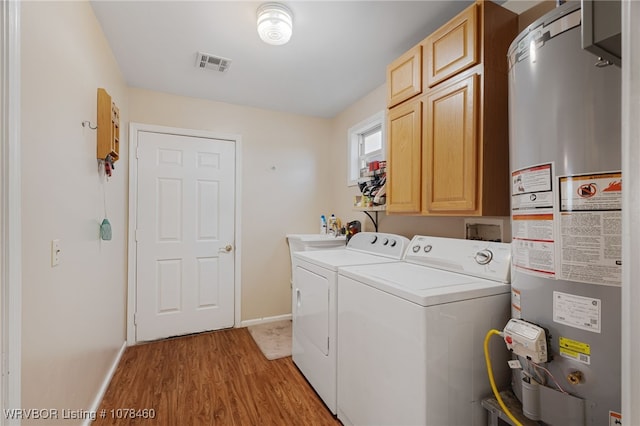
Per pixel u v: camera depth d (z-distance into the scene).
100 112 1.74
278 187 3.28
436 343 1.11
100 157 1.73
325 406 1.78
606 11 0.48
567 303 0.92
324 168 3.52
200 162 2.93
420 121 1.77
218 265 2.99
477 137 1.43
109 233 1.82
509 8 1.60
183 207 2.86
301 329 2.12
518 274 1.10
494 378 1.23
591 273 0.88
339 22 1.78
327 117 3.51
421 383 1.10
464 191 1.48
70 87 1.34
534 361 0.96
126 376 2.11
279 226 3.28
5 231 0.82
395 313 1.22
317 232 3.46
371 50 2.09
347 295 1.57
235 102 3.04
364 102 2.90
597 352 0.87
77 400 1.43
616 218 0.83
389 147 2.05
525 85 1.04
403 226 2.37
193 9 1.67
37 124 1.04
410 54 1.85
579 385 0.90
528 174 1.03
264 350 2.51
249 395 1.89
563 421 0.93
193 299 2.89
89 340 1.61
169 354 2.46
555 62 0.95
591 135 0.87
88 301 1.59
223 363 2.30
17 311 0.86
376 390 1.33
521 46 1.07
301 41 1.98
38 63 1.05
